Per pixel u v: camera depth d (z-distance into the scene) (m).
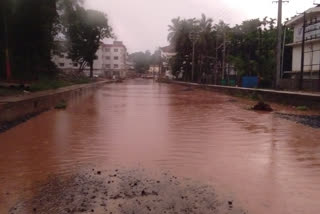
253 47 54.47
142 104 25.22
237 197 6.04
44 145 10.45
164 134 12.48
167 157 8.99
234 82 51.38
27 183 6.77
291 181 7.02
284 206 5.68
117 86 61.81
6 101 15.66
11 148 10.04
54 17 31.64
